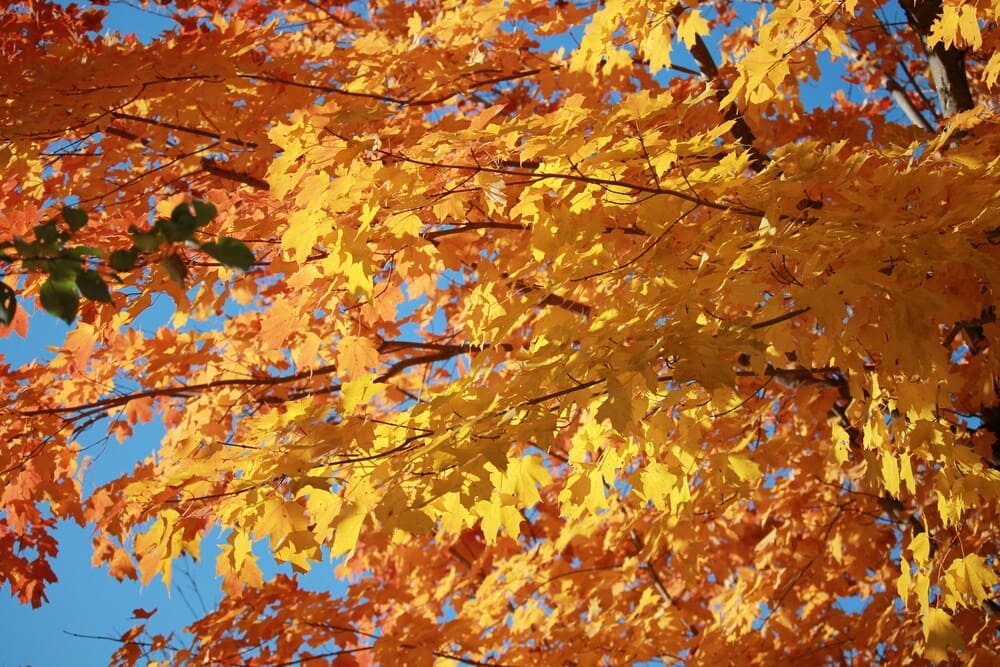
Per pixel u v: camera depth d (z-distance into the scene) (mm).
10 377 4316
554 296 3846
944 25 3426
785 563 5188
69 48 3379
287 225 3316
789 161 2859
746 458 3396
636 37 3883
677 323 2449
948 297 3012
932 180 2834
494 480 2953
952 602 3211
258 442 2891
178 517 2863
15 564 4676
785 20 3016
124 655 4309
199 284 3697
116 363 4551
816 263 2607
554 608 5672
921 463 4508
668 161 2789
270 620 4332
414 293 3893
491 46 4297
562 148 2615
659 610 4922
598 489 3322
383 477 2725
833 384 4105
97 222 3586
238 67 3494
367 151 2885
